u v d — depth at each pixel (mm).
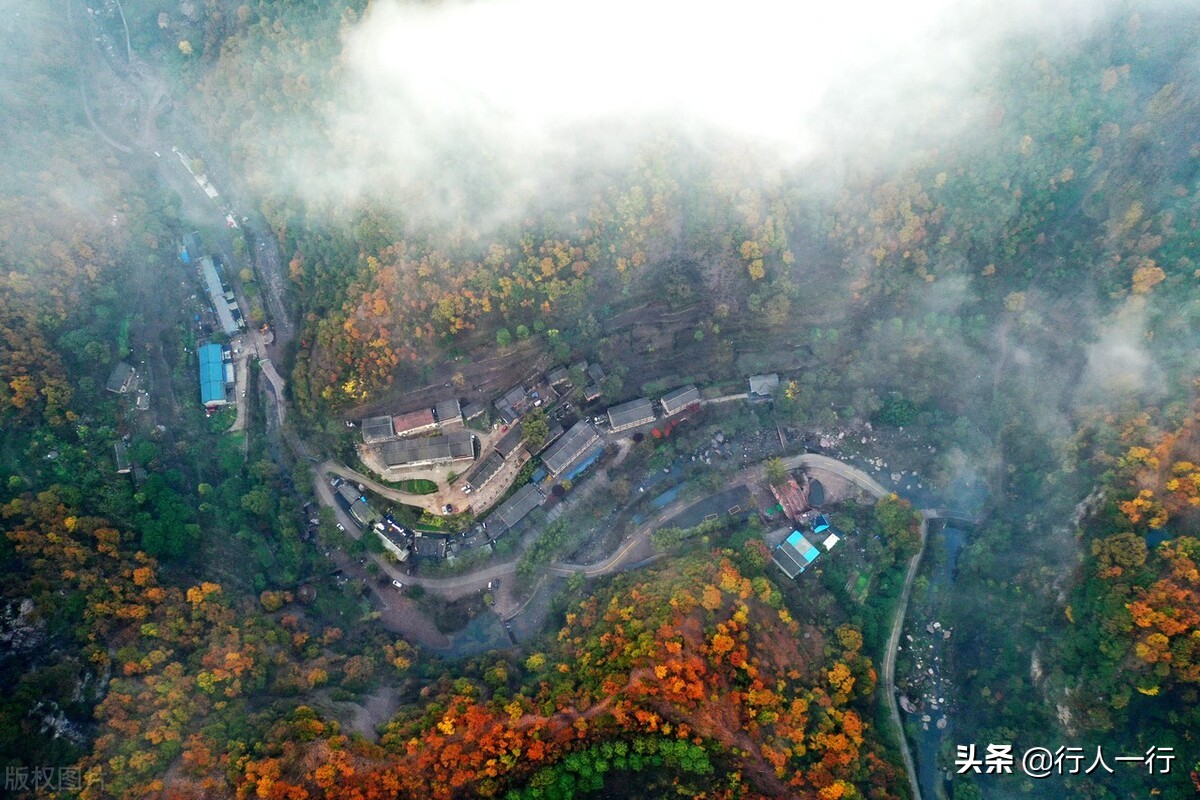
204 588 144750
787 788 130250
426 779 125375
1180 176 174250
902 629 168250
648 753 132000
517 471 184000
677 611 142875
